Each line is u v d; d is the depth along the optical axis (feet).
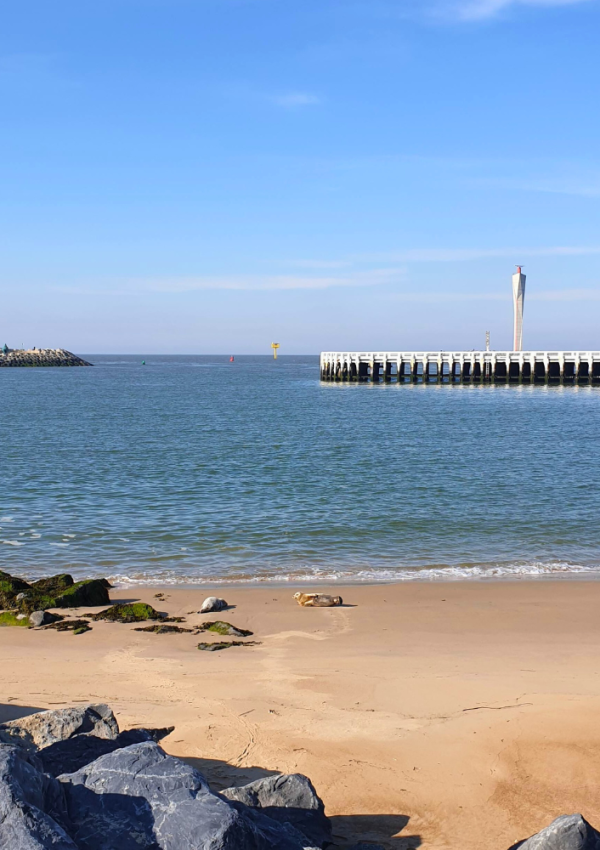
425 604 45.80
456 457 113.19
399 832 21.61
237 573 54.19
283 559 58.18
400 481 92.22
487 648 37.27
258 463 107.24
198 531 66.59
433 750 25.89
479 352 275.80
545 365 266.77
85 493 84.28
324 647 37.37
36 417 184.14
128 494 83.71
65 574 48.93
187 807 17.69
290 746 26.16
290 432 148.56
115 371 559.79
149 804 17.90
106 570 55.01
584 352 258.98
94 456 114.52
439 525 69.21
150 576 53.42
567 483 90.79
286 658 35.42
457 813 22.47
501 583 51.34
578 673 33.24
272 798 21.03
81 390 308.19
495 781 24.08
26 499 80.74
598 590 49.39
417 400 227.40
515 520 71.26
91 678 32.63
